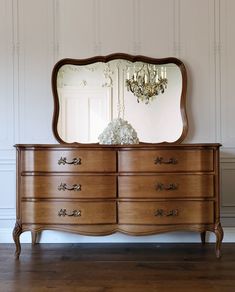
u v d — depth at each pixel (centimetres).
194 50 310
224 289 200
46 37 310
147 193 257
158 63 310
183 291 197
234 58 310
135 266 240
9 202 309
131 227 257
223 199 309
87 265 243
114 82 312
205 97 310
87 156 257
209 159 258
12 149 310
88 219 257
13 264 245
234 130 310
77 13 310
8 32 310
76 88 311
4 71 311
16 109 311
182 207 258
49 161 258
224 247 288
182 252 274
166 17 311
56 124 308
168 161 257
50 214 258
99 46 310
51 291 198
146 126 310
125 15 310
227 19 310
